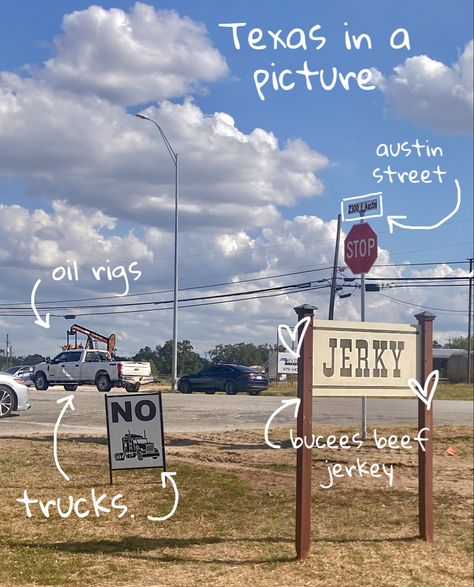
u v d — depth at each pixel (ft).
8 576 25.14
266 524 33.19
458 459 52.06
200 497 37.32
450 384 236.43
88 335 150.92
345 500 38.40
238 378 127.95
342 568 27.86
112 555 28.09
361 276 54.70
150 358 211.00
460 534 33.63
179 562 27.71
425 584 26.89
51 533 30.60
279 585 25.77
